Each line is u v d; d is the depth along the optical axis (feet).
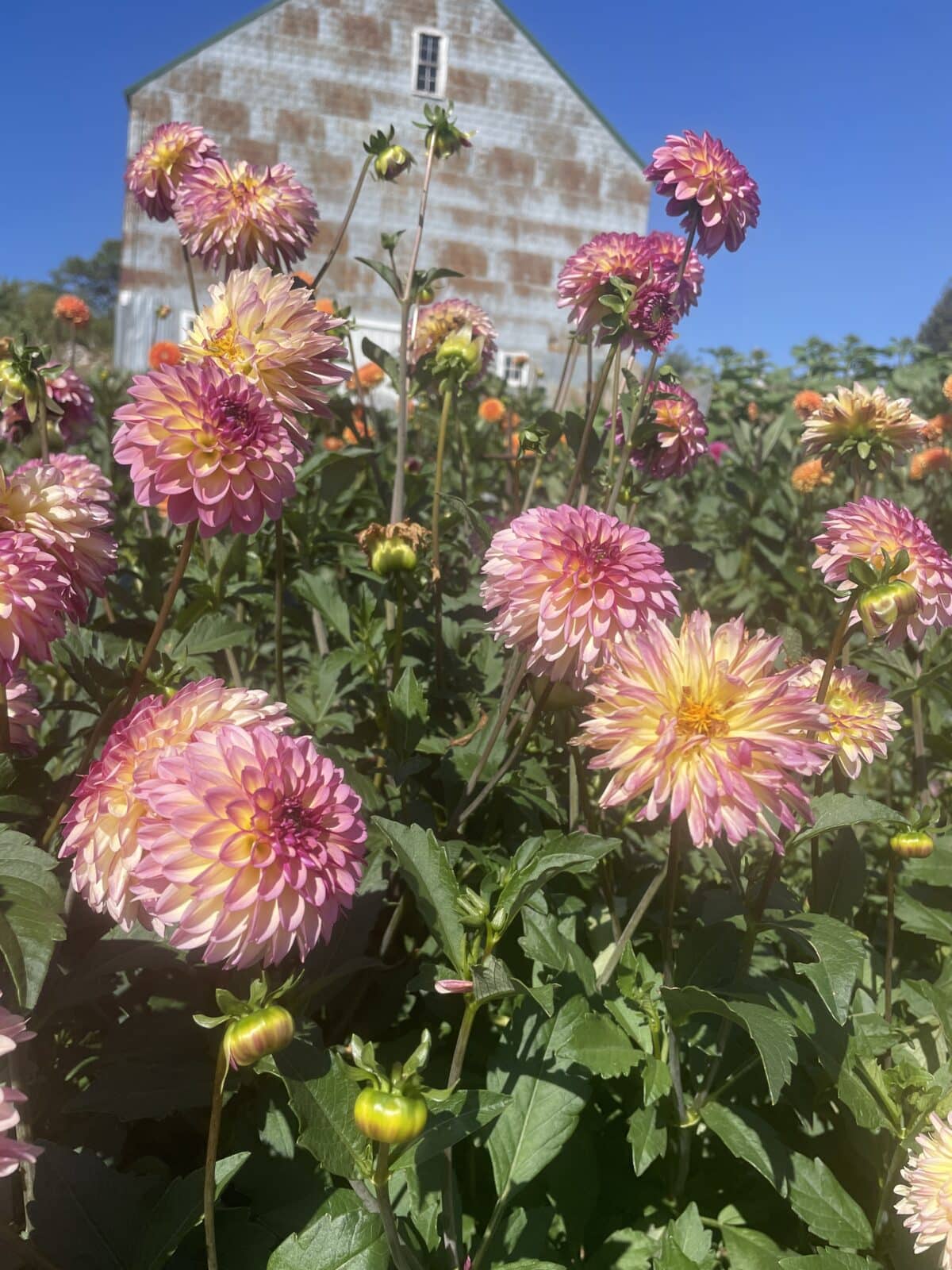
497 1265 5.05
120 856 4.62
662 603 5.76
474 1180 6.51
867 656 8.90
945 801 10.32
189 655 7.84
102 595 6.02
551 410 9.61
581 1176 6.38
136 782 4.46
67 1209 4.87
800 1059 6.37
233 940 4.16
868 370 32.53
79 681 6.33
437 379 10.78
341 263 74.59
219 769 4.24
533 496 17.26
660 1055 6.12
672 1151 6.65
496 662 9.98
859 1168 6.64
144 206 11.12
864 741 6.47
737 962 6.43
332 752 6.93
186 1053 5.73
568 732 7.44
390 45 74.79
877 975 7.84
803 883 9.85
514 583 5.94
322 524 11.03
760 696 4.71
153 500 5.61
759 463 20.15
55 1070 6.17
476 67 76.59
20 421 10.92
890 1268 5.84
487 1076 5.81
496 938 4.75
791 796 4.75
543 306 79.97
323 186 74.54
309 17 73.05
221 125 72.38
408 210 76.02
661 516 19.19
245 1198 5.63
